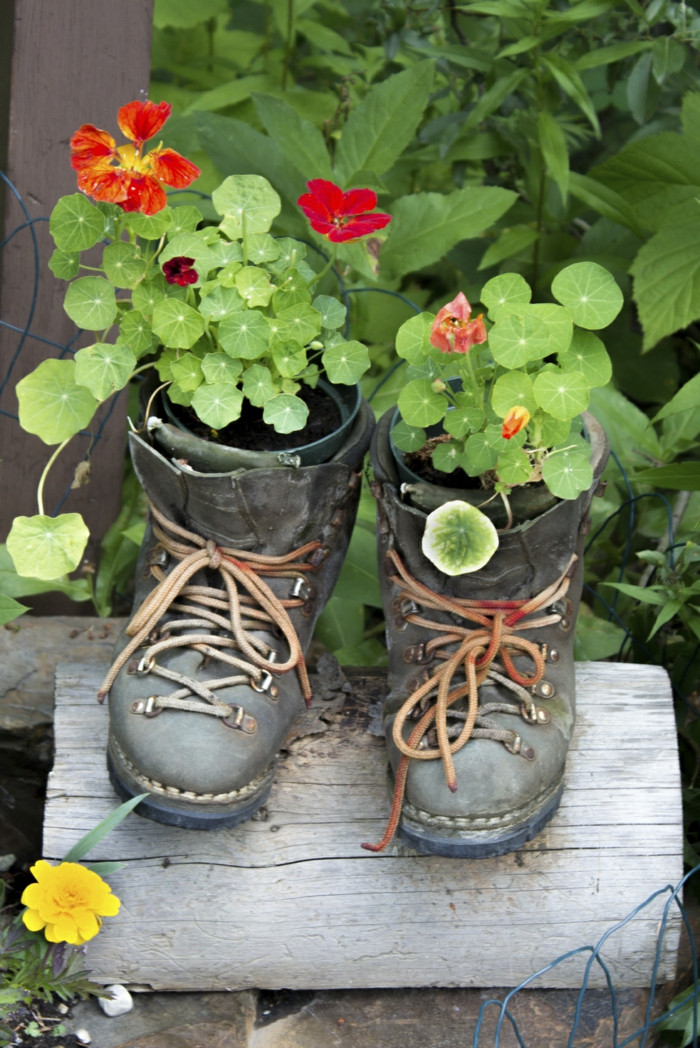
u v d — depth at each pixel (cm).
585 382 113
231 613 130
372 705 148
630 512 197
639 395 240
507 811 124
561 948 137
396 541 136
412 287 262
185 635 130
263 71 266
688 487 166
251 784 128
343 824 138
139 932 134
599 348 121
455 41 249
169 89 256
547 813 130
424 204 196
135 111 121
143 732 124
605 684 150
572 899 137
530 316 113
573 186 211
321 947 136
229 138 196
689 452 225
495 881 137
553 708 133
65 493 170
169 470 127
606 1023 138
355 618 185
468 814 122
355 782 141
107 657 165
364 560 184
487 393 129
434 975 138
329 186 128
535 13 197
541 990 141
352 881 136
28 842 163
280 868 136
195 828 125
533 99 218
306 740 143
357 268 174
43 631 169
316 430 139
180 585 130
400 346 123
